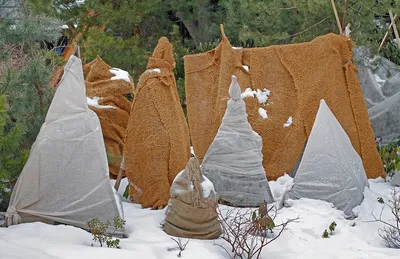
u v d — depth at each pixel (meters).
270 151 9.45
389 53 14.60
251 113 9.59
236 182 8.16
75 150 7.02
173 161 8.25
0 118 6.86
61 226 6.66
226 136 8.27
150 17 18.38
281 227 7.27
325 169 8.09
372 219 7.66
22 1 8.98
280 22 14.99
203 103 9.91
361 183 8.23
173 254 6.22
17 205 6.94
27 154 7.63
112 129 9.84
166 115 8.41
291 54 9.93
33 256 5.76
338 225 7.42
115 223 6.80
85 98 7.23
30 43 8.42
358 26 13.77
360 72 11.84
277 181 9.19
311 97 9.64
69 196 6.95
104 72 10.20
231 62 9.91
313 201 7.96
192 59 10.18
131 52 16.36
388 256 6.43
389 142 10.96
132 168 8.36
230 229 6.75
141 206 8.20
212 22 18.77
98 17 16.69
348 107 9.60
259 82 9.86
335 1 14.28
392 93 11.62
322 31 14.56
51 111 7.13
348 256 6.48
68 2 17.36
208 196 6.93
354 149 8.70
